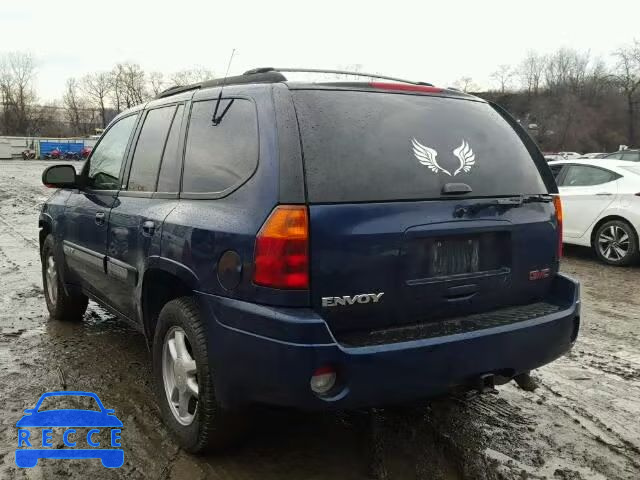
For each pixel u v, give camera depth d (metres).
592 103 80.38
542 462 3.17
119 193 4.09
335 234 2.62
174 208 3.29
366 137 2.84
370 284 2.71
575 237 8.89
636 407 3.88
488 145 3.25
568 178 9.16
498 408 3.82
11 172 35.28
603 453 3.28
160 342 3.38
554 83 84.81
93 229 4.37
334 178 2.68
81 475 2.97
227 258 2.76
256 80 3.09
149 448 3.24
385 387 2.63
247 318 2.65
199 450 3.11
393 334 2.74
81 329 5.31
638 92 74.94
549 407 3.85
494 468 3.09
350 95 2.95
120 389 3.99
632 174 8.41
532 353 3.06
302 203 2.59
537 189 3.37
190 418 3.18
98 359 4.54
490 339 2.87
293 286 2.55
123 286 3.92
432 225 2.85
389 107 3.01
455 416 3.69
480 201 3.05
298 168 2.64
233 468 3.06
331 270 2.61
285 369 2.53
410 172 2.88
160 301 3.64
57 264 5.20
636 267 8.36
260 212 2.66
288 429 3.49
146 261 3.45
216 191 3.02
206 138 3.27
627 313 6.07
